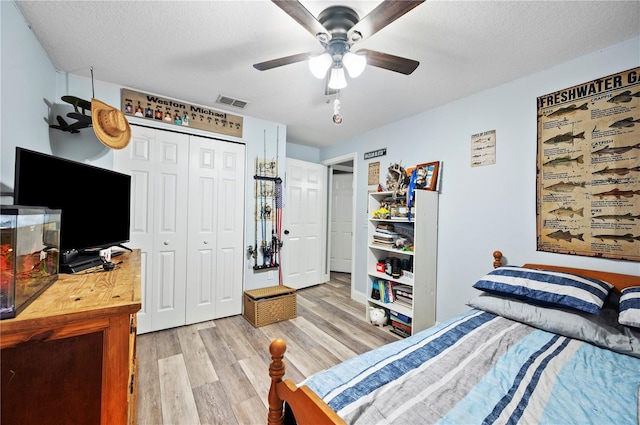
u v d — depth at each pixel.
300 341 2.40
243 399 1.66
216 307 2.87
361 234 3.61
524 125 2.06
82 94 2.16
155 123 2.50
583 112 1.78
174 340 2.38
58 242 1.07
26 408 0.77
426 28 1.53
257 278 3.14
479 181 2.33
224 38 1.67
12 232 0.70
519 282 1.71
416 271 2.45
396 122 3.14
